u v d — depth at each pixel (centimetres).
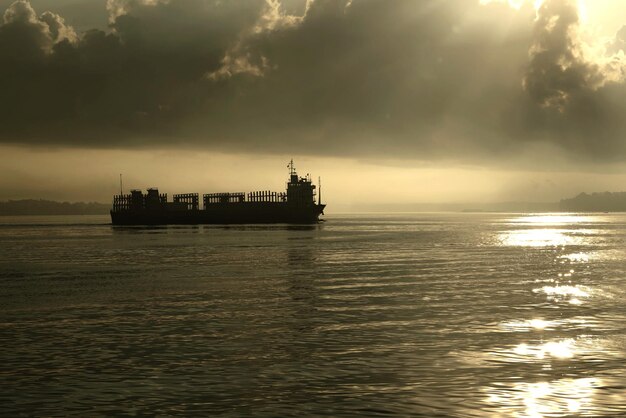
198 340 3447
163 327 3841
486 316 4125
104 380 2677
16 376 2745
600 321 3903
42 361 3006
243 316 4203
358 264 8288
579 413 2220
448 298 5000
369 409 2288
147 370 2830
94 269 7869
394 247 12156
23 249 12406
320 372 2764
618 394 2414
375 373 2736
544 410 2252
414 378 2652
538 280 6288
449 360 2941
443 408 2284
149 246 12925
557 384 2542
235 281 6312
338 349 3195
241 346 3291
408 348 3198
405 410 2270
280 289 5638
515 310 4362
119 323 3994
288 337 3503
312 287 5775
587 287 5684
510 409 2264
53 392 2516
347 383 2595
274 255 10056
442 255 9950
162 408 2322
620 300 4828
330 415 2236
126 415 2258
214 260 9100
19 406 2356
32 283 6350
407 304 4684
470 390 2480
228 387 2562
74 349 3256
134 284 6138
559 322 3878
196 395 2464
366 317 4131
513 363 2870
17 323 4025
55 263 8900
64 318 4200
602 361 2889
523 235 17888
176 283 6184
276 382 2622
